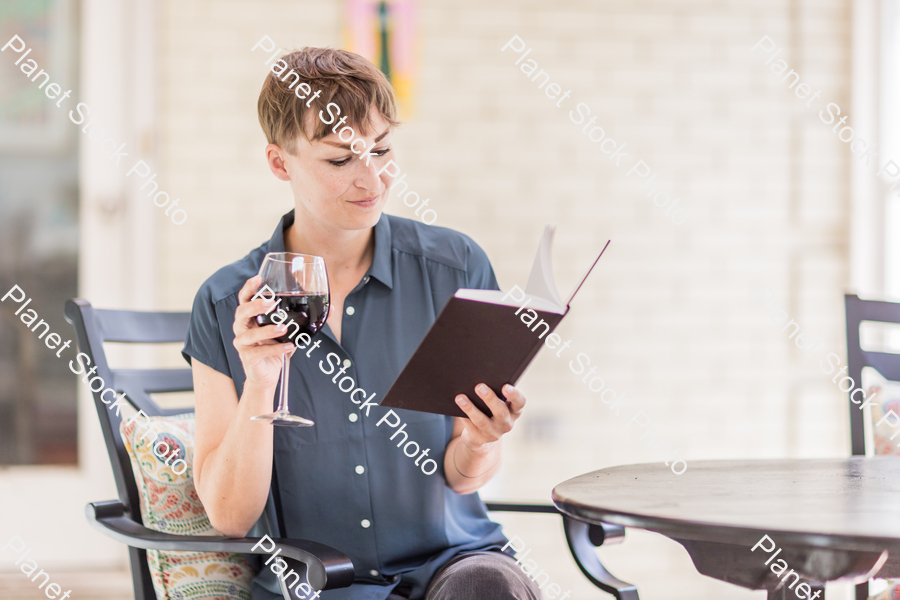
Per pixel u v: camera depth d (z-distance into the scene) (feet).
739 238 13.58
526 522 12.97
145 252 12.57
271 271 4.77
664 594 13.16
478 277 6.31
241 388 5.75
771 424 13.56
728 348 13.52
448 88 13.01
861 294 13.66
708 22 13.51
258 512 5.50
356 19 12.78
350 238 5.93
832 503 4.24
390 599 5.45
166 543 5.19
